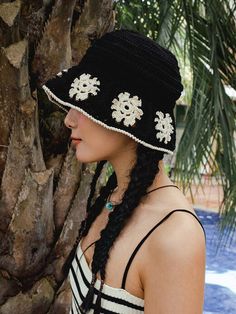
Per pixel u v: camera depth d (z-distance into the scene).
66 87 0.90
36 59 1.40
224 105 2.74
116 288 0.86
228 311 3.91
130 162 0.93
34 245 1.39
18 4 1.34
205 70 2.70
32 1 1.37
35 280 1.43
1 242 1.39
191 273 0.78
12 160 1.35
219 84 2.63
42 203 1.36
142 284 0.84
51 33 1.38
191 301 0.78
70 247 1.44
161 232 0.82
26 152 1.34
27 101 1.35
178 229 0.81
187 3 2.56
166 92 0.87
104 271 0.87
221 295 4.17
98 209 1.06
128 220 0.88
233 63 2.73
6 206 1.37
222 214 3.06
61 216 1.45
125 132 0.84
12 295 1.41
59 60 1.41
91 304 0.90
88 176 1.43
